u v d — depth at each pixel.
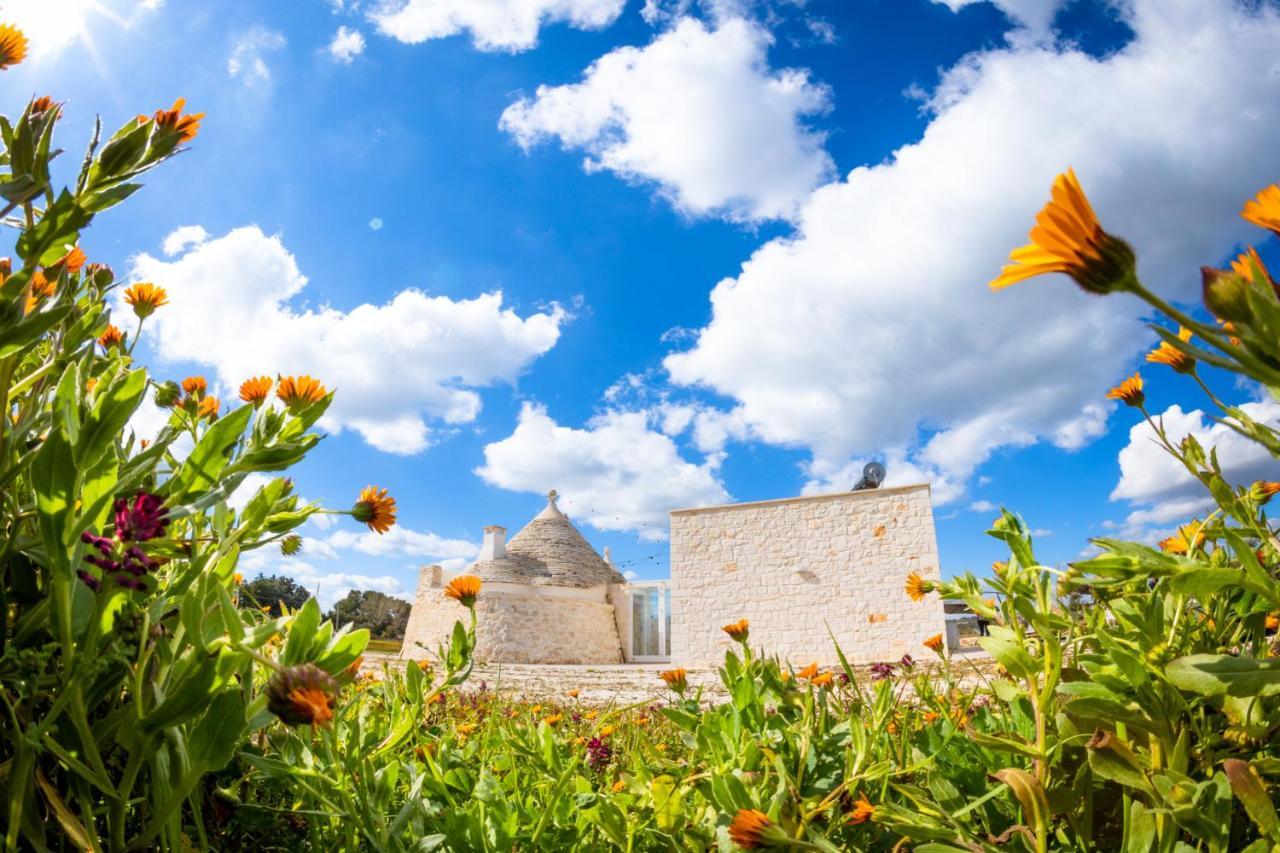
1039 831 0.98
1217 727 1.12
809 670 1.74
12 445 0.98
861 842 1.29
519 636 26.14
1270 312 0.51
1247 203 0.58
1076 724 1.11
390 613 37.09
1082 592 1.35
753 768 1.32
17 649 0.90
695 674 13.05
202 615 0.85
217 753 0.84
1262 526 1.17
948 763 1.43
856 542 20.98
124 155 0.92
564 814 1.40
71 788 0.95
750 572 21.95
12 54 1.15
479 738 2.10
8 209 0.84
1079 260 0.59
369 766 1.27
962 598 1.22
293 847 1.32
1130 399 1.38
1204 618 1.21
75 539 0.81
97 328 1.20
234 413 1.06
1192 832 0.88
